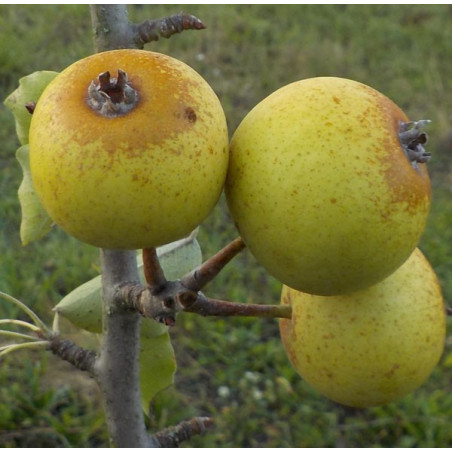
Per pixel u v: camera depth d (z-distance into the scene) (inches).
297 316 10.2
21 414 21.3
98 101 8.2
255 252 8.9
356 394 10.2
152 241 8.5
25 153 10.5
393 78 39.7
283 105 8.7
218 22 41.6
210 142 8.3
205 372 23.8
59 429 20.8
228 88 36.4
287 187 8.4
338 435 22.1
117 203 8.1
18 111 10.4
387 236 8.5
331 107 8.5
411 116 36.6
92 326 11.2
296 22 43.9
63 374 22.7
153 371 11.5
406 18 46.4
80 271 25.2
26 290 24.0
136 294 9.5
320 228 8.4
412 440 21.8
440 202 31.2
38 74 10.4
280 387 23.1
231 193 8.8
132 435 10.8
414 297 10.1
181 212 8.3
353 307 9.9
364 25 44.9
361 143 8.4
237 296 25.7
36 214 10.6
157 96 8.2
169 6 42.2
